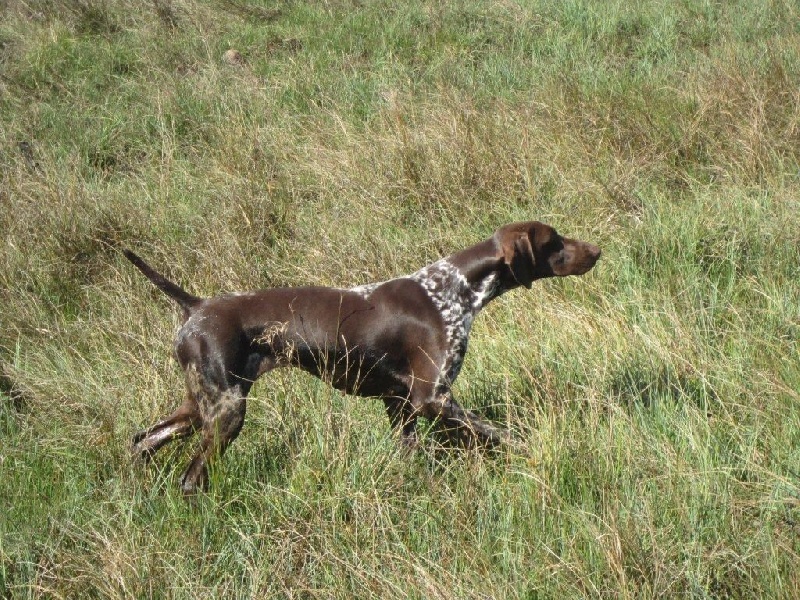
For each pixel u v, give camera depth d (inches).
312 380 201.8
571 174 251.3
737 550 171.2
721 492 177.8
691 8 360.5
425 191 251.3
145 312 222.7
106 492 187.6
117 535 177.9
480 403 201.2
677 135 263.0
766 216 233.0
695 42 337.4
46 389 205.9
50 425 200.8
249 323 190.2
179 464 191.6
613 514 173.2
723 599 169.9
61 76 325.7
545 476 181.5
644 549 170.9
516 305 216.8
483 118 268.4
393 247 233.1
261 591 171.9
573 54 324.8
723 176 251.1
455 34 345.7
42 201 252.7
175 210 257.3
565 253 197.6
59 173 270.5
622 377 199.9
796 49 294.8
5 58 335.6
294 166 266.5
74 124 297.0
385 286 194.5
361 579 170.7
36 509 185.5
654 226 233.9
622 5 366.0
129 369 208.8
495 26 354.0
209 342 188.1
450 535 177.5
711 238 230.2
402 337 192.7
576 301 219.8
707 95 269.0
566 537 174.1
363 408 199.2
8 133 287.7
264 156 269.6
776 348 201.2
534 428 191.8
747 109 263.7
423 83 308.5
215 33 357.1
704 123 263.9
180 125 293.4
